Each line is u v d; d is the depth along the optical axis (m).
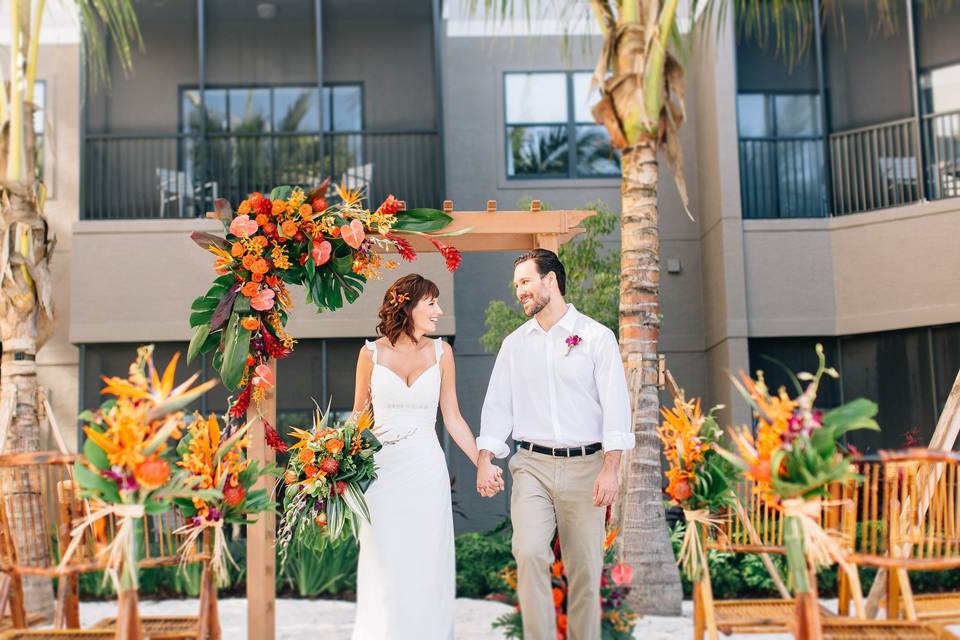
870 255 10.88
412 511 4.61
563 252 10.05
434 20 11.20
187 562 3.77
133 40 11.18
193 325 4.81
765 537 4.47
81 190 10.56
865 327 10.85
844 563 3.54
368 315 10.34
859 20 11.59
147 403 3.38
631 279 7.08
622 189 7.27
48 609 6.84
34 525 4.14
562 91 12.32
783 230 11.19
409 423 4.71
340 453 4.49
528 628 4.10
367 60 11.38
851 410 3.38
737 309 11.06
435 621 4.56
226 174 11.17
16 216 7.19
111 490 3.32
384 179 11.32
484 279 11.98
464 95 12.27
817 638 3.29
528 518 4.21
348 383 10.53
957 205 10.35
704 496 3.92
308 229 4.88
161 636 3.62
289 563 8.32
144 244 10.34
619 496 6.95
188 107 11.23
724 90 11.39
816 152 11.72
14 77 7.25
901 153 11.29
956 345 10.37
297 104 11.30
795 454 3.33
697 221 12.30
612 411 4.19
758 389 3.49
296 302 10.32
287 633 6.52
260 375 4.73
